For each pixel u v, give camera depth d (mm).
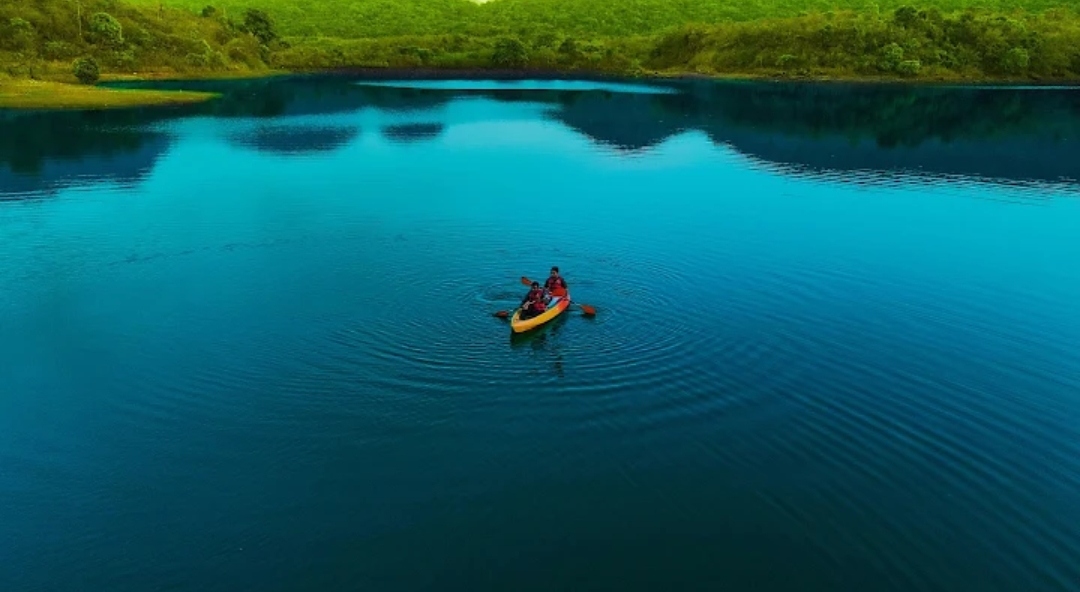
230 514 15617
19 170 46625
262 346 22953
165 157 52094
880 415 19547
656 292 27688
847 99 96250
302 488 16438
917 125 74562
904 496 16375
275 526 15281
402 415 19266
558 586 13820
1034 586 13883
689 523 15516
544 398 20141
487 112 79938
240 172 47844
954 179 49062
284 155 53875
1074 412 19844
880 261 31953
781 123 74562
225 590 13648
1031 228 37406
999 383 21328
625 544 14906
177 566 14211
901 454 17875
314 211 38438
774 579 14039
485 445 18047
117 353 22531
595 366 21828
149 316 25156
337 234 34469
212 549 14656
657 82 119250
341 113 77812
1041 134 69438
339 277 28844
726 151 58719
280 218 37094
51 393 20250
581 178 47719
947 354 23172
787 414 19531
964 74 118688
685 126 71375
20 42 93938
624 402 20000
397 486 16531
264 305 26125
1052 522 15570
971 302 27422
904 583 13953
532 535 15125
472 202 40781
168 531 15133
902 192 45062
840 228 36969
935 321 25672
